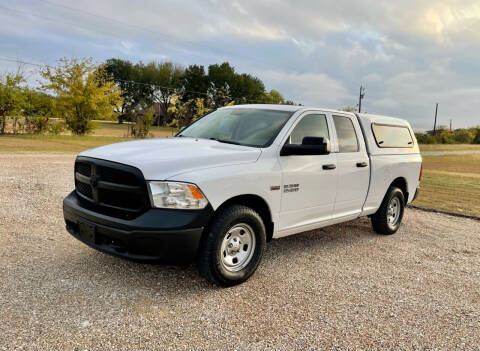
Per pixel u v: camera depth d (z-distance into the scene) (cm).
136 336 297
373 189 586
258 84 9431
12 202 697
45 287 368
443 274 479
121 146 421
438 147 6134
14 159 1328
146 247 344
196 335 305
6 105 2978
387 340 317
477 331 341
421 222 775
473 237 675
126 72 9969
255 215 405
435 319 358
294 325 330
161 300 359
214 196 365
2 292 352
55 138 2833
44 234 529
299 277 440
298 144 450
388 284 436
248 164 403
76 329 300
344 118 552
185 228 347
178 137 496
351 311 363
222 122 508
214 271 378
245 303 365
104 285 382
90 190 395
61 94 3422
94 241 373
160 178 348
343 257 522
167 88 8869
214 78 8956
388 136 637
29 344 276
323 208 500
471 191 1298
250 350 289
